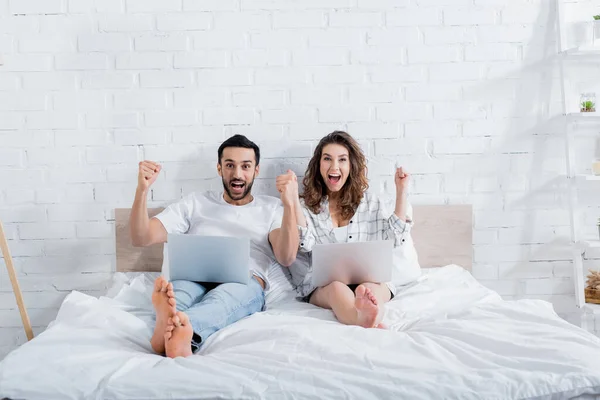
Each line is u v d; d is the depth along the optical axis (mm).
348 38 2432
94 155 2436
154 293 1510
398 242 2160
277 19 2416
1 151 2414
